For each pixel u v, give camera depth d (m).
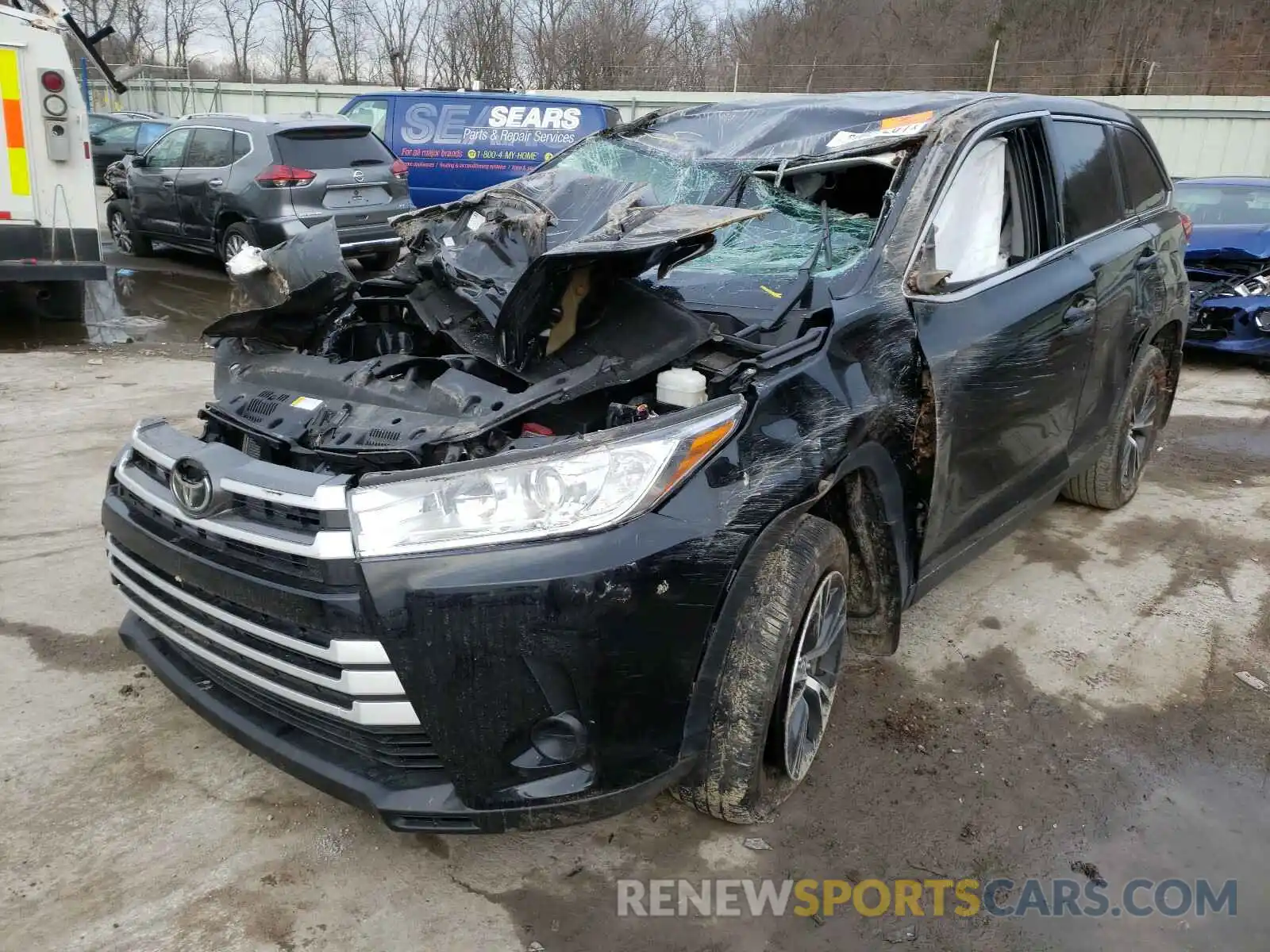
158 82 29.02
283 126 9.68
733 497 2.21
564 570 2.02
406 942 2.19
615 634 2.05
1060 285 3.51
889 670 3.37
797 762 2.58
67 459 5.00
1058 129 3.80
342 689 2.07
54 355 7.27
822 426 2.42
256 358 3.00
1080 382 3.77
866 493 2.70
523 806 2.10
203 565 2.26
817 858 2.49
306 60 37.19
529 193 3.46
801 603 2.37
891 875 2.44
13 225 7.31
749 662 2.30
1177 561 4.35
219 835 2.49
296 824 2.54
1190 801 2.75
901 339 2.74
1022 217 3.54
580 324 2.69
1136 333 4.22
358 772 2.18
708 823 2.61
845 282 2.80
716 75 30.08
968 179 3.20
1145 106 20.62
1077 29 32.97
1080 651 3.55
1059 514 4.88
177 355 7.45
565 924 2.25
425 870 2.40
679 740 2.21
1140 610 3.87
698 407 2.26
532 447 2.25
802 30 32.69
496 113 11.41
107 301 9.58
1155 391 4.84
